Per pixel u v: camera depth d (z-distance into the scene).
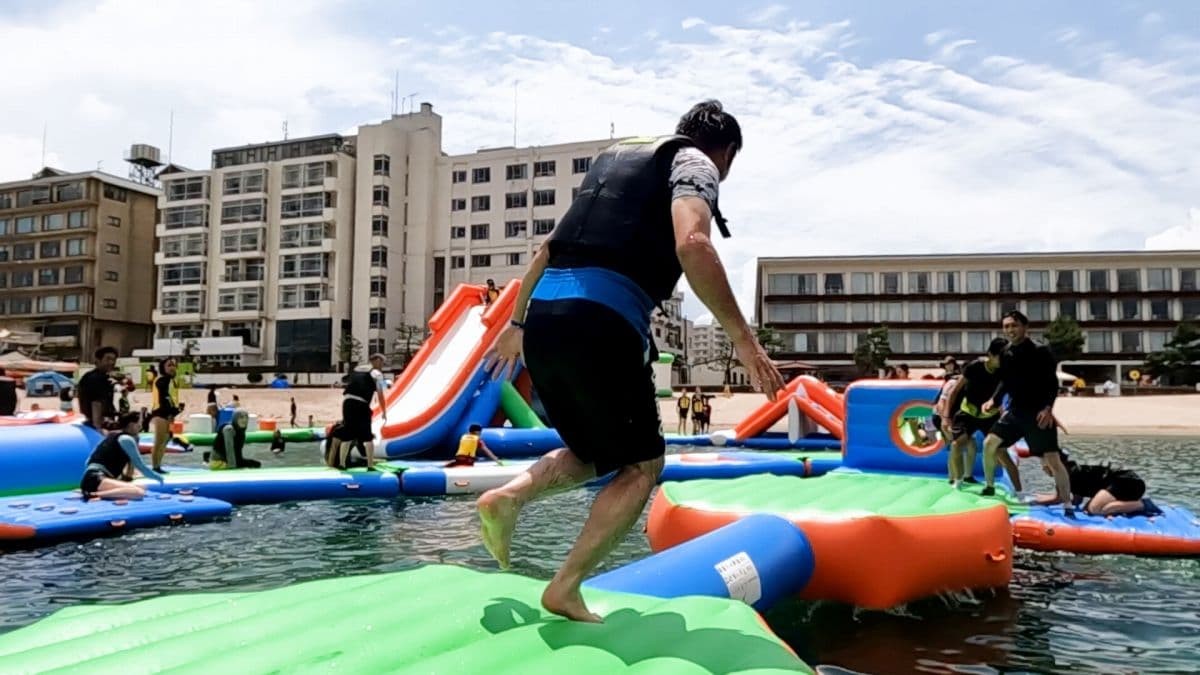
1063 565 5.69
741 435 17.00
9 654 2.32
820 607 4.51
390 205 59.38
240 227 61.41
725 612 2.68
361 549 6.39
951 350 57.66
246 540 6.73
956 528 4.75
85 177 64.94
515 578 3.08
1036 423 6.85
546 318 2.34
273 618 2.55
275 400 37.47
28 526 6.44
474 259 59.78
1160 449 18.48
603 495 2.46
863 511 4.62
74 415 10.64
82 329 64.38
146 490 8.13
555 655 2.20
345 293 60.41
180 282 62.72
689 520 5.12
